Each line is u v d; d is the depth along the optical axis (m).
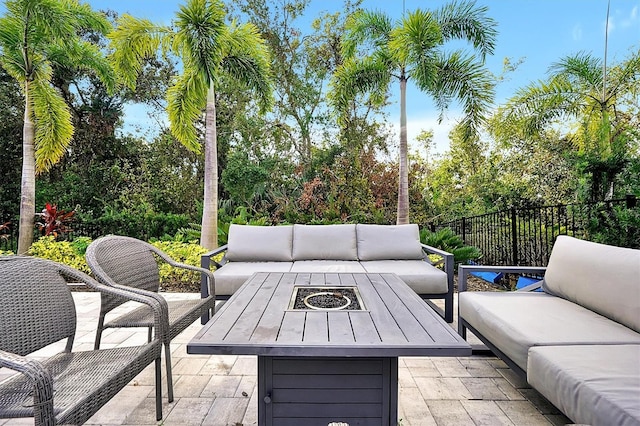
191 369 2.60
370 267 3.82
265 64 6.64
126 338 3.19
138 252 2.62
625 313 2.08
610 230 3.79
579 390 1.47
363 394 1.70
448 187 11.39
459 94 6.41
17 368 1.17
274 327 1.71
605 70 5.96
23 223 6.46
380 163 9.14
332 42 11.88
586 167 4.55
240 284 3.52
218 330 1.66
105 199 11.05
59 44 6.49
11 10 6.07
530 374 1.83
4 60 6.35
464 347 1.48
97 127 11.55
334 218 8.01
